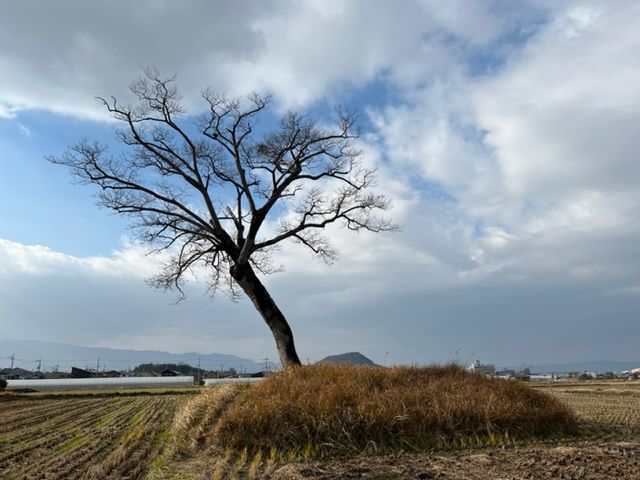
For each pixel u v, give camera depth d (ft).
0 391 158.92
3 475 34.83
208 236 79.10
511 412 48.93
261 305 77.25
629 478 31.45
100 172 77.92
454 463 36.55
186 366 355.56
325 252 86.94
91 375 301.02
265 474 33.55
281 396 47.83
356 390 50.06
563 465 35.37
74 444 47.39
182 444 43.01
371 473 33.83
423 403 48.06
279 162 81.25
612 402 93.50
